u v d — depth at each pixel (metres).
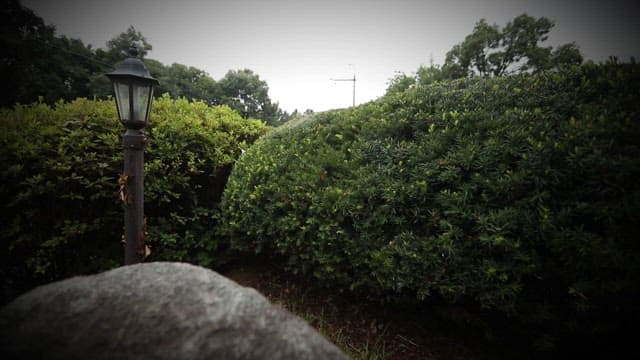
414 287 2.00
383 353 2.20
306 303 2.90
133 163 2.45
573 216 1.69
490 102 2.52
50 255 2.94
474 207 1.94
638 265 1.43
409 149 2.46
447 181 2.14
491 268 1.73
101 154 3.26
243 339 0.94
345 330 2.48
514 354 2.00
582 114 2.00
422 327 2.39
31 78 13.90
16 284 2.91
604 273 1.50
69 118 3.28
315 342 0.97
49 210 2.98
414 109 2.91
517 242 1.70
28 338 0.96
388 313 2.59
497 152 2.02
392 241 2.15
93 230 3.22
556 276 1.66
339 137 3.13
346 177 2.66
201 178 4.14
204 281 1.15
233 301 1.06
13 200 2.78
